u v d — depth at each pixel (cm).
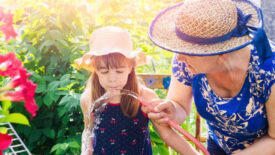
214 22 102
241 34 105
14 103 206
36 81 209
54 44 215
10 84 69
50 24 223
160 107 139
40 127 222
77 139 211
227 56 108
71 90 207
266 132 132
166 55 283
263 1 287
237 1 121
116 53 142
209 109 133
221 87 124
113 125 156
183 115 147
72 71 229
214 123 141
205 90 130
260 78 113
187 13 107
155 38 120
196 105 138
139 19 309
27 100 68
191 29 105
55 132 228
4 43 220
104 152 158
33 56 226
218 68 112
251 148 128
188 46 106
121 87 148
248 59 114
